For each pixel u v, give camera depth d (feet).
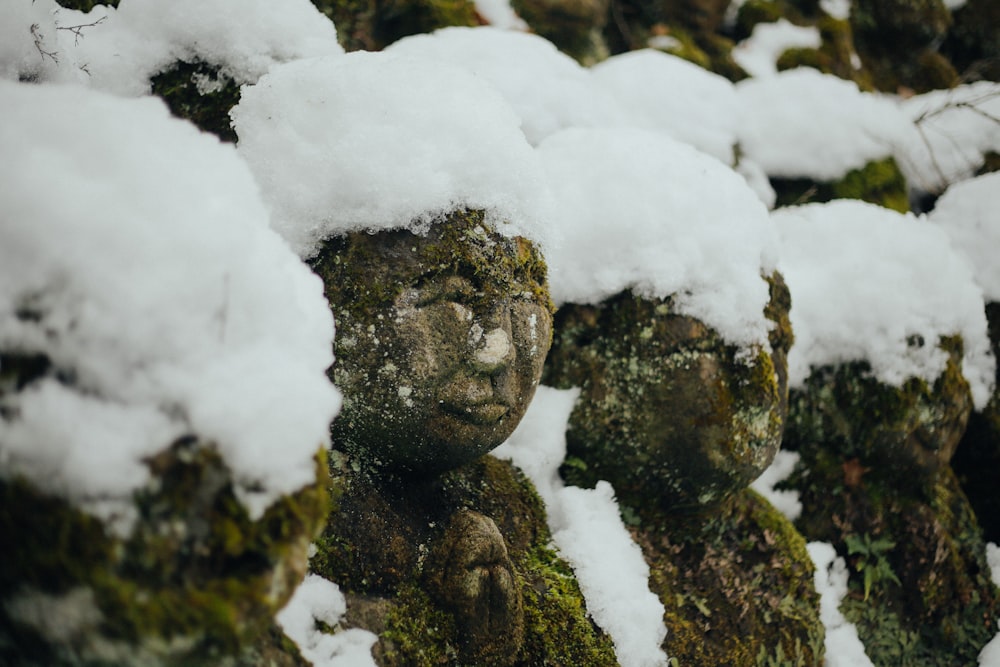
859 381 10.98
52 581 3.84
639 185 9.01
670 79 13.84
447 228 6.56
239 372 4.25
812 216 11.97
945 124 16.70
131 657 3.92
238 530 4.15
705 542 9.58
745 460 8.90
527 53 11.27
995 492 12.97
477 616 6.93
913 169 15.53
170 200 4.35
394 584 6.82
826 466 11.30
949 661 11.41
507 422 7.00
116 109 4.80
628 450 8.99
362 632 6.42
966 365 12.80
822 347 11.10
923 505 11.53
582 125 10.69
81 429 3.84
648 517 9.35
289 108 6.57
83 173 4.26
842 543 11.21
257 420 4.22
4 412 3.90
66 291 3.99
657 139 9.75
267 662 5.24
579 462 9.16
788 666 9.37
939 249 11.44
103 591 3.81
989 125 16.39
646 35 16.84
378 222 6.41
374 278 6.43
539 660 7.45
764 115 14.66
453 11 12.98
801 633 9.66
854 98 15.37
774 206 14.06
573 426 9.14
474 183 6.69
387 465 7.07
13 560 3.89
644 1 16.79
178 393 4.04
